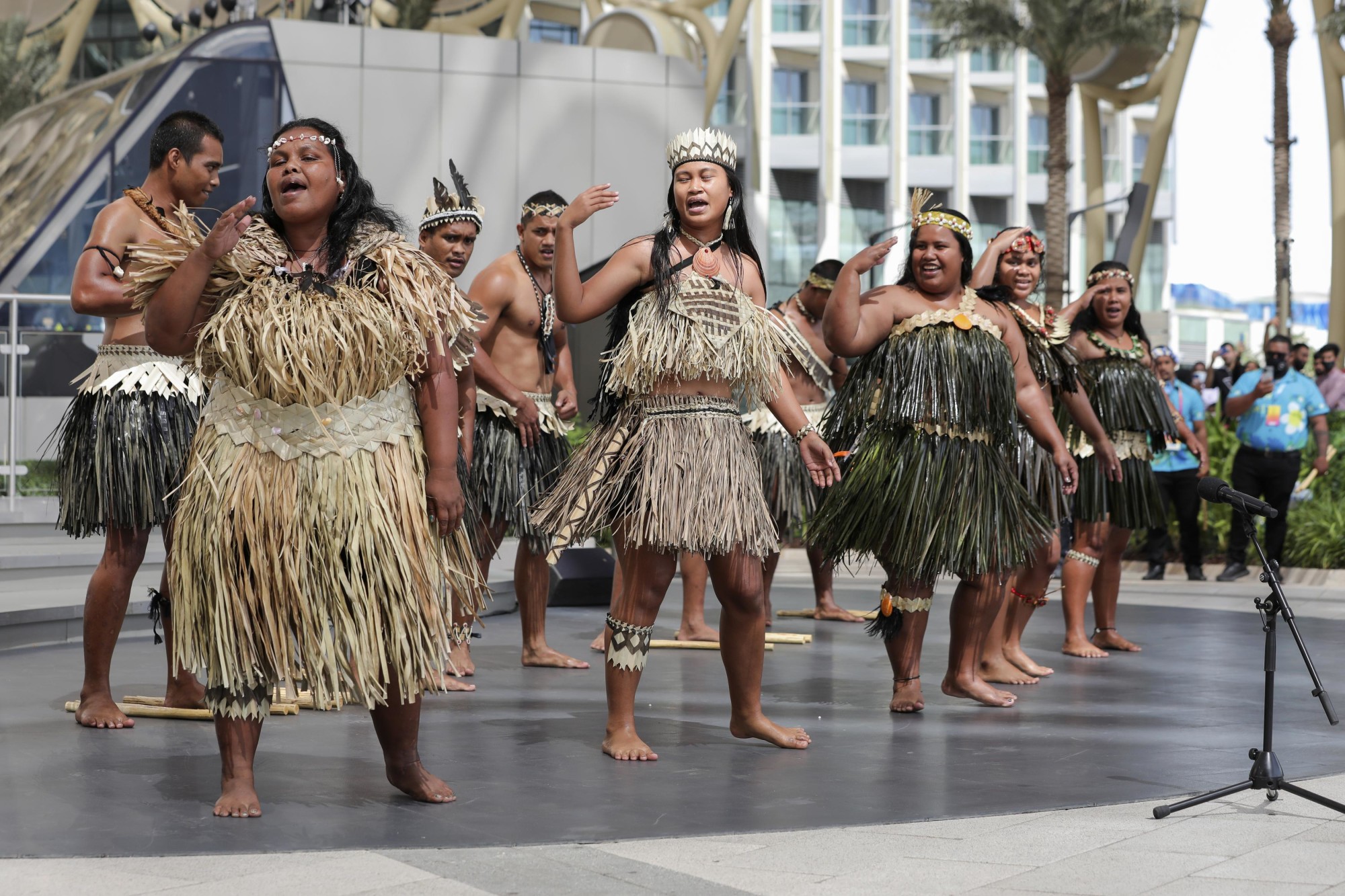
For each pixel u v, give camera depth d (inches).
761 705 183.2
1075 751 153.6
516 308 209.0
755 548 149.3
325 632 116.0
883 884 101.4
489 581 302.5
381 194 668.1
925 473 173.3
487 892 98.3
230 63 641.0
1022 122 1601.9
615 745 148.7
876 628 179.3
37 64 1103.6
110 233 153.2
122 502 155.9
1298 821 121.3
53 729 156.9
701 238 151.8
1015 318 186.2
